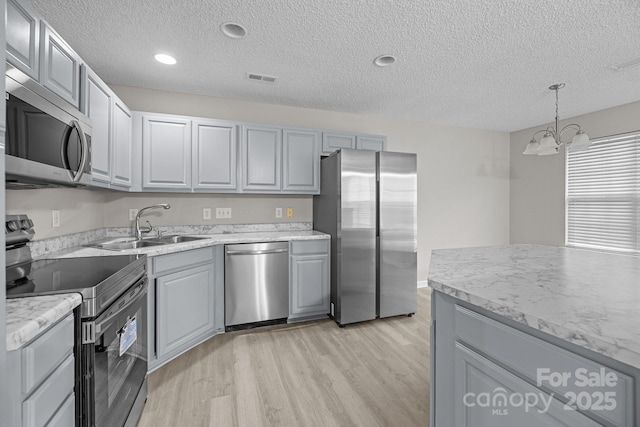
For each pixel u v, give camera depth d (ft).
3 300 2.35
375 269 9.55
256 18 5.97
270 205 10.93
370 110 11.64
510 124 13.58
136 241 7.97
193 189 8.96
